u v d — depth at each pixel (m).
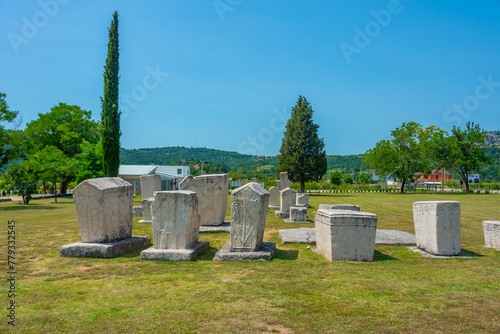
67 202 25.64
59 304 4.31
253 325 3.67
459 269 6.01
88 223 7.30
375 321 3.76
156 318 3.86
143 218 12.85
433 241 7.24
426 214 7.50
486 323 3.70
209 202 11.04
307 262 6.57
